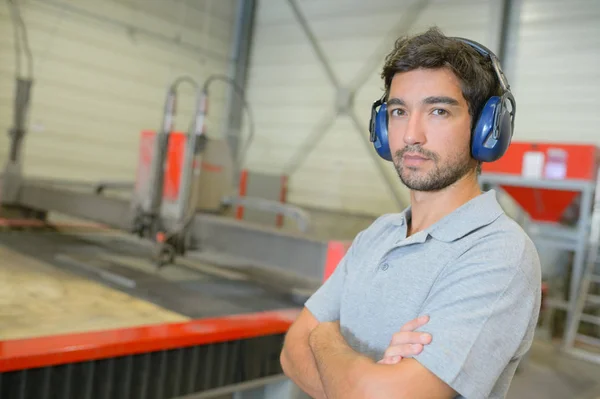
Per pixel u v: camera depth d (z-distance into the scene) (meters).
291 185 6.08
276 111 6.28
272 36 6.36
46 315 1.62
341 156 5.71
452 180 0.83
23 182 3.34
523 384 3.01
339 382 0.79
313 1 6.00
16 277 2.08
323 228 5.72
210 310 1.88
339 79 5.76
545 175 3.67
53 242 2.94
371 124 1.01
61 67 5.19
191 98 6.34
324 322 0.96
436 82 0.81
